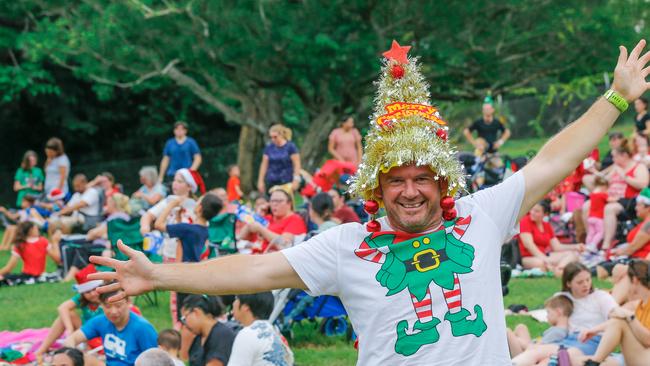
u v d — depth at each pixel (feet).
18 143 106.93
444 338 11.41
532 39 76.13
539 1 73.15
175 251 33.55
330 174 46.68
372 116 12.82
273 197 34.47
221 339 23.36
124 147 110.93
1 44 90.84
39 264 45.60
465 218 12.08
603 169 52.03
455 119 104.47
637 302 25.64
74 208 50.62
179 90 108.88
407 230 12.03
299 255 11.97
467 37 74.18
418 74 12.83
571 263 26.96
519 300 35.58
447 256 11.76
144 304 38.22
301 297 30.48
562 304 26.78
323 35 68.54
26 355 30.45
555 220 46.75
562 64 77.82
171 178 56.54
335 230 12.17
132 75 79.05
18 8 84.17
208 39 69.62
